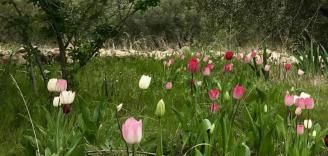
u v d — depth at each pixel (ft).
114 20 13.89
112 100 12.87
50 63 19.70
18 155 8.83
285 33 32.32
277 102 13.64
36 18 12.59
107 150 8.41
